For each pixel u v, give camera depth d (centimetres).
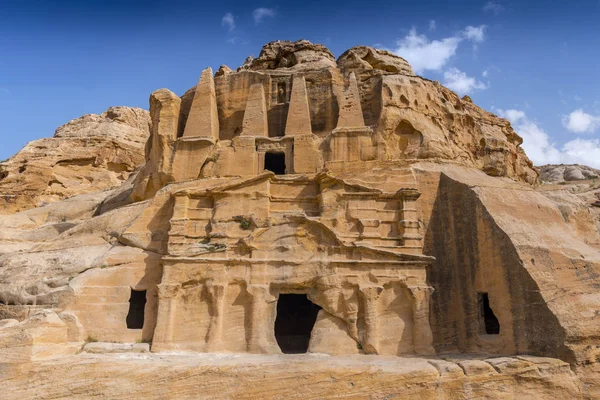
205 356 1791
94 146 5109
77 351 1788
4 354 1527
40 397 1479
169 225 2202
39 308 1948
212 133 2636
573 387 1558
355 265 1989
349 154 2484
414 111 2622
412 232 2097
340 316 1945
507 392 1559
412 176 2288
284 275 1992
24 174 4459
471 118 3128
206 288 1969
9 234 3025
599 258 1980
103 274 2056
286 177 2288
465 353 1941
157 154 2736
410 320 1956
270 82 2866
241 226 2092
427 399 1541
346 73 2842
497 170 3322
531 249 1847
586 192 2944
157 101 2764
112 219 2452
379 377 1553
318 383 1542
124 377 1523
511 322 1806
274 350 1864
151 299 2039
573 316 1673
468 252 2073
